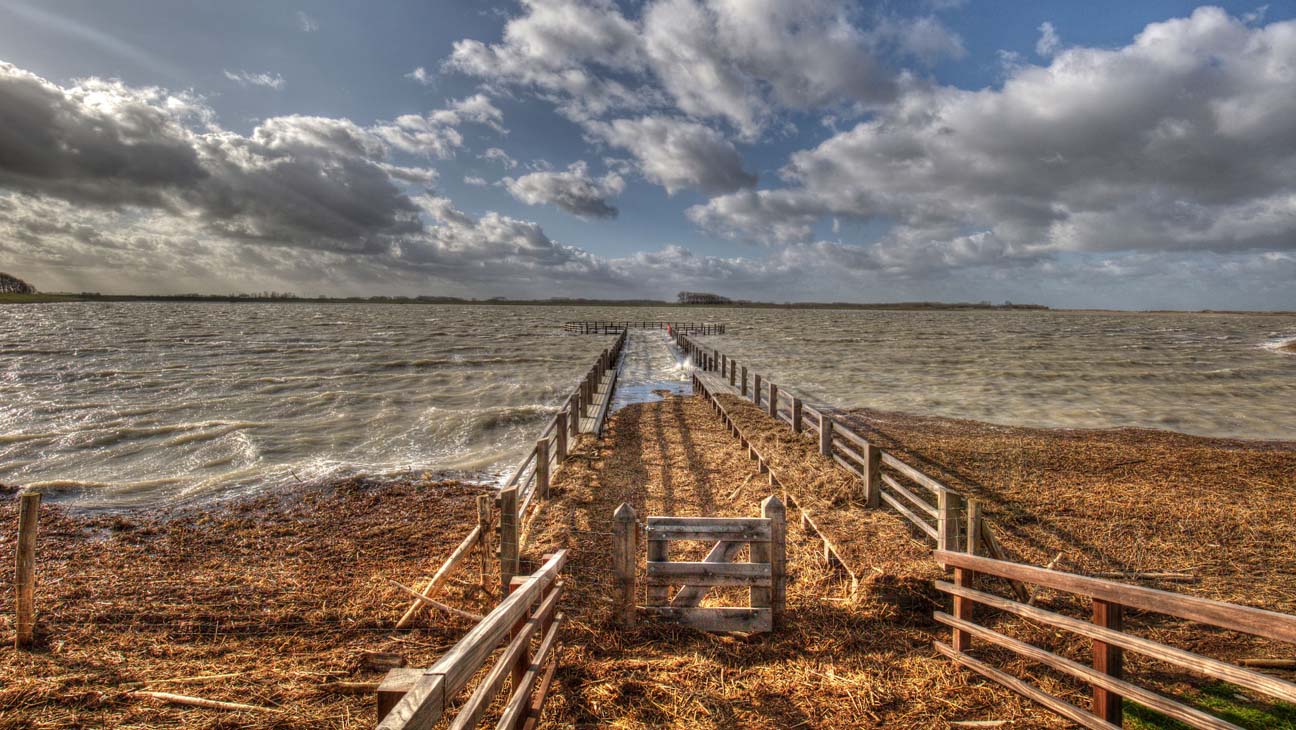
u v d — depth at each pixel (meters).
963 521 8.01
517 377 28.80
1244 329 111.94
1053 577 3.78
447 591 6.23
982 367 34.69
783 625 5.11
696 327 76.06
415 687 1.94
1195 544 7.29
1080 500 9.02
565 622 5.11
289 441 15.45
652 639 4.93
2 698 4.23
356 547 7.98
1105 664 3.49
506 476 12.27
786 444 11.80
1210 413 19.77
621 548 5.05
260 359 35.62
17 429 16.47
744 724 3.86
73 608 5.92
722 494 9.41
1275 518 8.20
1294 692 2.48
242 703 4.21
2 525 9.15
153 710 4.14
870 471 8.14
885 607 5.37
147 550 7.93
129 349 41.22
